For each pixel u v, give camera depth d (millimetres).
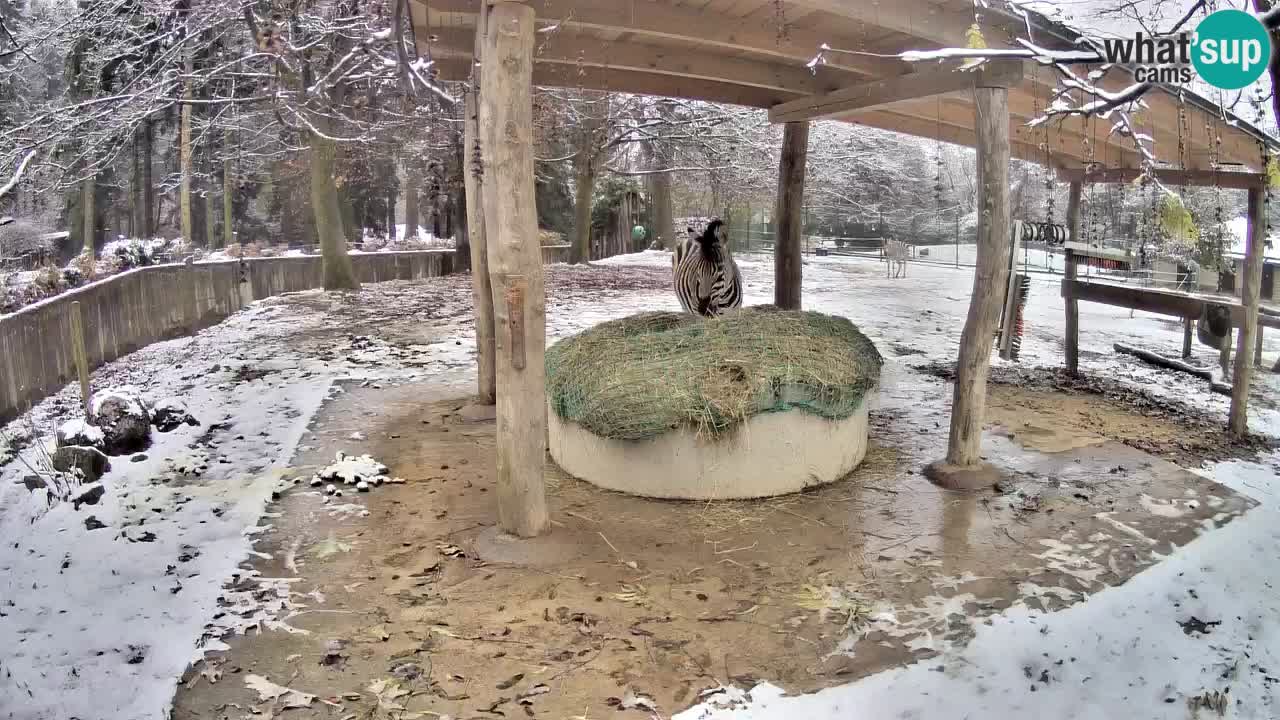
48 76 17172
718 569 4180
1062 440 6535
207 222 21703
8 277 9125
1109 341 11711
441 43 6082
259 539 4523
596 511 4945
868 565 4234
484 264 6930
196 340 10820
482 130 4121
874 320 13055
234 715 2988
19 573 4102
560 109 17703
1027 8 3818
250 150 20719
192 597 3842
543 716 2975
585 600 3844
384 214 29625
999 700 3117
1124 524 4816
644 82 8031
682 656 3377
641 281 18250
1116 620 3709
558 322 12078
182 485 5332
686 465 5102
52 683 3158
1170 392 8500
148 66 12062
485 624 3627
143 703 3043
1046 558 4344
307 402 7445
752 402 5004
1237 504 5137
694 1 5574
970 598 3891
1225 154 6906
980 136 5379
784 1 5094
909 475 5641
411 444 6254
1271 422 7359
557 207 27344
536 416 4359
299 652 3396
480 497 5160
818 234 36875
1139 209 8414
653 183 28062
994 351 10555
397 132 16312
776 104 8875
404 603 3812
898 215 35844
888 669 3297
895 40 6375
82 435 5629
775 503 5094
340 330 11500
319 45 11391
